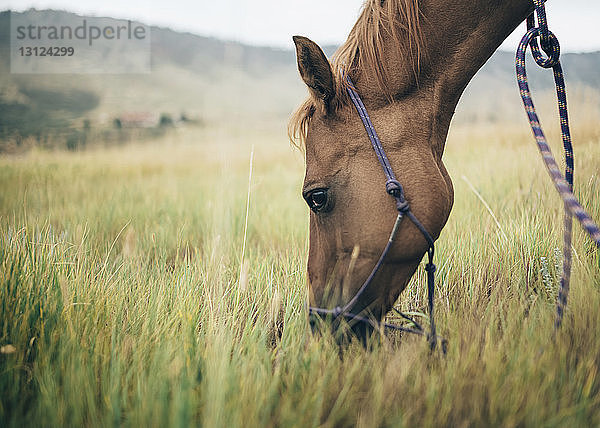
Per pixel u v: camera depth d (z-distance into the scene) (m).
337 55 2.32
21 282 2.32
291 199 6.05
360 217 2.07
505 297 2.58
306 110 2.23
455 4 2.25
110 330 2.26
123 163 10.52
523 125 9.78
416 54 2.20
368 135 2.10
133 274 2.96
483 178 5.09
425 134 2.22
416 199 2.09
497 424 1.62
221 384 1.60
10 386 1.84
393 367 1.85
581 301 2.31
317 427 1.59
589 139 5.77
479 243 3.35
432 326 2.12
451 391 1.74
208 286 2.80
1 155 10.27
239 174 8.41
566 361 1.92
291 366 1.97
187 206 5.52
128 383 1.85
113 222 4.90
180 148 15.84
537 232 3.30
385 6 2.26
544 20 2.15
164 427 1.54
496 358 1.88
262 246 4.45
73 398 1.67
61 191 6.37
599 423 1.62
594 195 3.42
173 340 2.15
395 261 2.11
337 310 2.05
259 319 2.38
